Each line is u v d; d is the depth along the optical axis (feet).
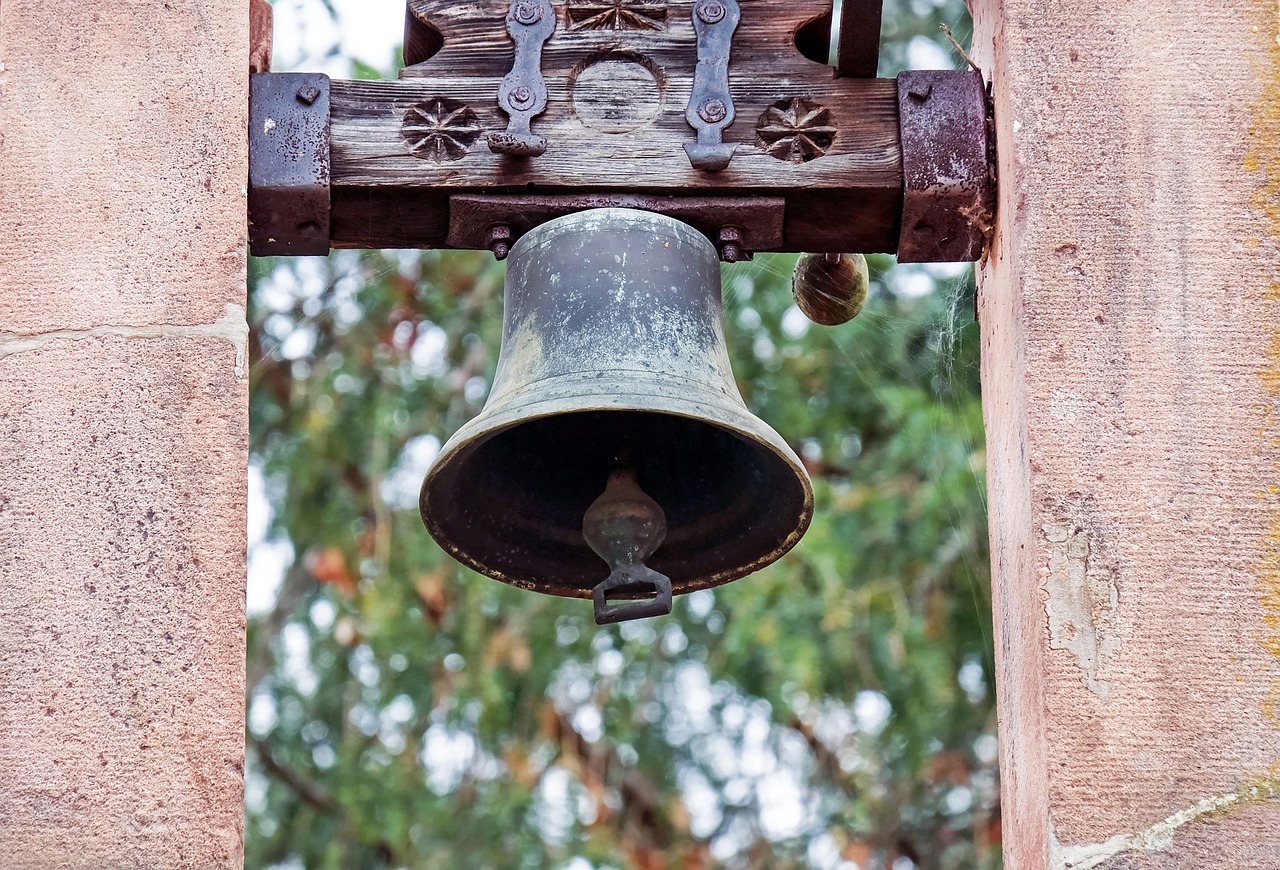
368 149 13.08
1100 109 12.72
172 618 11.53
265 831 26.16
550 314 12.75
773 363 26.78
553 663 26.76
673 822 26.76
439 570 26.07
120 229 12.31
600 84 13.26
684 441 13.69
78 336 12.05
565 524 13.67
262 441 27.02
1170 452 12.06
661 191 13.12
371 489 26.71
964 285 23.16
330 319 26.84
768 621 24.80
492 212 13.08
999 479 12.94
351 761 26.03
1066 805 11.44
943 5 26.32
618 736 26.66
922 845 26.53
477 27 13.38
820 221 13.42
